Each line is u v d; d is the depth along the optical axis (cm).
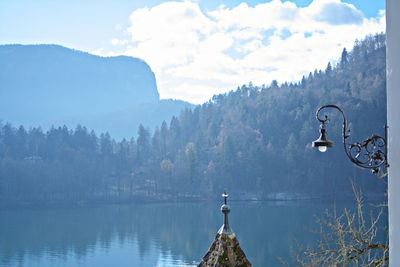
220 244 768
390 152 506
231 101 16125
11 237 9400
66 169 13925
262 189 12512
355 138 11256
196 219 10794
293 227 8688
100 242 8962
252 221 9594
